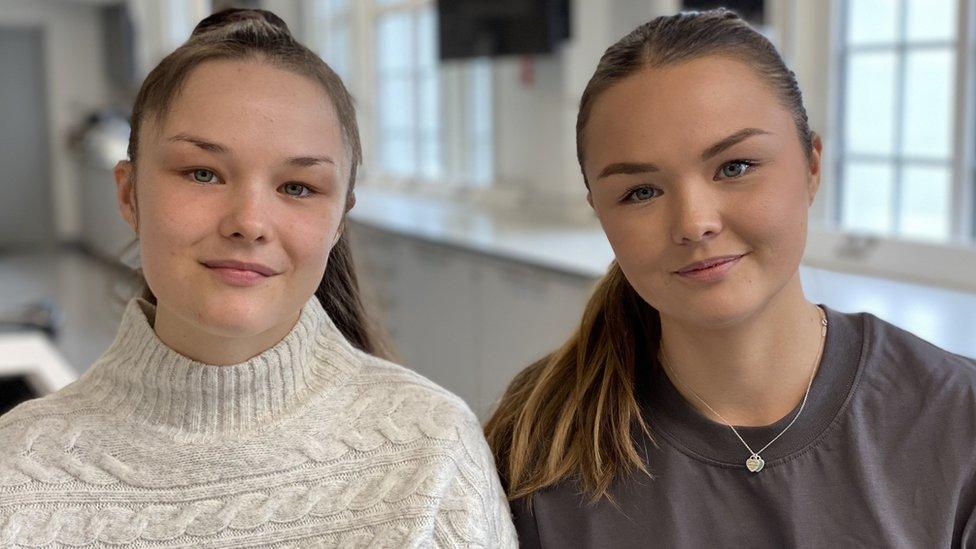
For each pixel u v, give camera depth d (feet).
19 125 34.68
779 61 3.31
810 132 3.41
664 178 3.19
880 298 8.01
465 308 12.60
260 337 3.32
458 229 13.55
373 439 3.40
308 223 3.11
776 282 3.23
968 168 8.61
